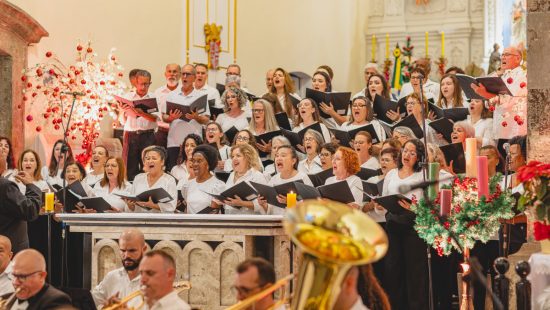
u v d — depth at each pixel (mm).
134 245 7703
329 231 4645
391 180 9742
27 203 9172
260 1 18938
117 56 15102
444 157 9789
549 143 8211
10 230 9242
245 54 18469
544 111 8234
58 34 14000
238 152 10133
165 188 10414
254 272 5395
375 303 5398
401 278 9586
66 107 13305
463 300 7527
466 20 21188
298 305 4672
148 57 15805
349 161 9875
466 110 12023
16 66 12906
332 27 21094
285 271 8695
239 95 13055
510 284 8062
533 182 6934
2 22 12367
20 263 6652
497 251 9617
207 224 8664
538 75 8258
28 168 11125
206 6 17234
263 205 9570
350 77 21641
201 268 8711
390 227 9469
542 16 8250
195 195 10266
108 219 8969
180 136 12914
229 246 8633
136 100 12328
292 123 12945
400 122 11414
